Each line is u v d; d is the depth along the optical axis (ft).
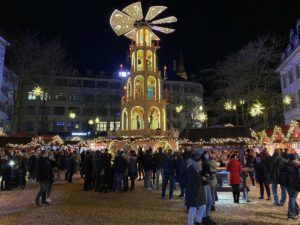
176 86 232.32
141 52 107.45
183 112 220.64
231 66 118.11
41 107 201.26
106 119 211.20
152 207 33.40
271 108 117.39
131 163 49.62
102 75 227.40
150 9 104.88
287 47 135.23
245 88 114.93
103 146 108.99
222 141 74.64
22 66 129.59
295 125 65.36
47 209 32.48
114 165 47.57
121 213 30.12
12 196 42.88
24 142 94.73
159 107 100.99
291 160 27.71
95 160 48.39
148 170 49.70
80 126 208.74
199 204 22.06
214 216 28.94
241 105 115.75
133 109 99.45
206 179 23.26
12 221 26.86
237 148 74.79
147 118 97.81
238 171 36.99
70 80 212.43
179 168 40.47
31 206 34.45
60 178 72.23
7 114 168.35
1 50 132.67
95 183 50.16
